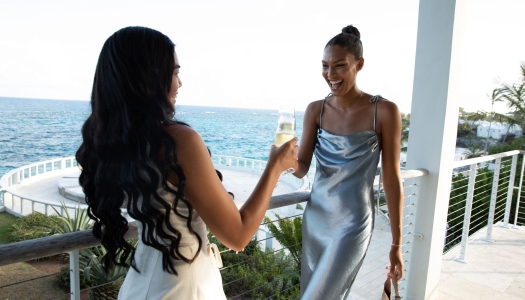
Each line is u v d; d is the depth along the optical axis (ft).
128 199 2.53
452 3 7.74
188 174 2.50
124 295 3.04
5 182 40.24
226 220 2.60
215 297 3.03
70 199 40.16
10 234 25.48
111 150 2.50
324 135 5.24
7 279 14.43
